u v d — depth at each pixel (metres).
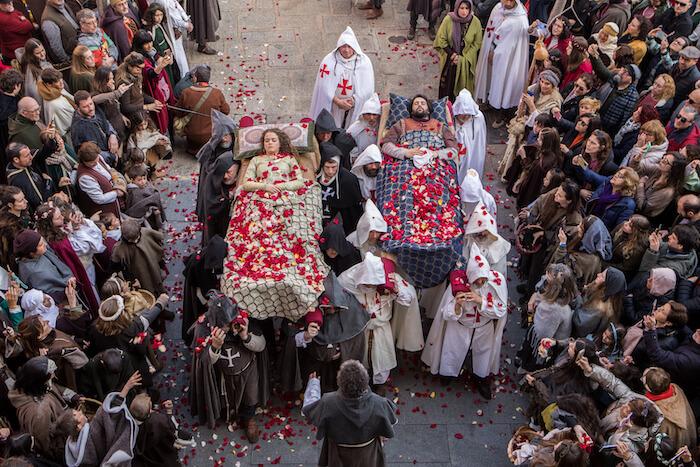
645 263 7.46
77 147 8.56
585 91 9.63
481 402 7.77
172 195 10.09
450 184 8.40
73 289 7.04
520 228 8.32
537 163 9.05
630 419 6.04
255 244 7.38
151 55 10.16
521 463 6.26
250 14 13.75
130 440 5.80
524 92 11.06
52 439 5.84
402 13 13.94
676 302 6.84
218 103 10.34
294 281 7.00
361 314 7.20
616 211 8.04
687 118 8.55
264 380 7.25
